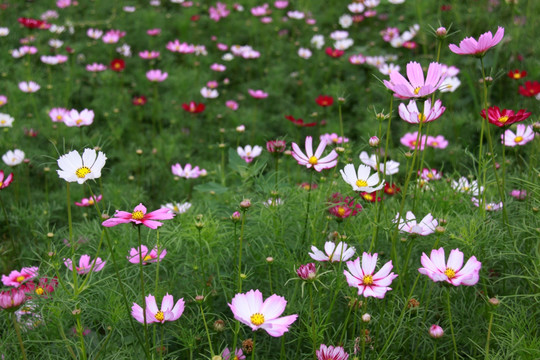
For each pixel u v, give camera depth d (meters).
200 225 1.71
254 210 1.87
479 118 2.98
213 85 3.51
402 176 2.55
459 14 3.77
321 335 1.59
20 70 3.75
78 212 2.50
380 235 1.85
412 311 1.71
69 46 4.04
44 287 1.63
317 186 2.05
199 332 1.73
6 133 2.81
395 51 4.06
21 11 5.03
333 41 4.48
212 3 5.36
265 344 1.73
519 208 1.86
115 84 3.86
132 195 2.58
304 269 1.51
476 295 1.75
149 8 5.09
